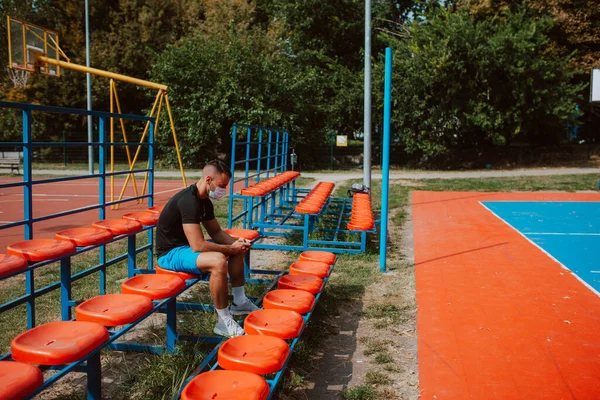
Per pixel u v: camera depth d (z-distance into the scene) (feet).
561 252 29.45
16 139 113.50
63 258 15.40
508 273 24.89
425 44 91.04
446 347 16.12
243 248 16.35
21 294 20.39
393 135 102.78
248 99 92.38
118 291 20.85
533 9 97.14
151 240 24.13
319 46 116.06
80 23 116.98
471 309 19.63
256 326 12.04
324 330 17.39
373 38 114.32
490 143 103.30
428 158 102.73
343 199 43.34
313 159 103.35
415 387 13.58
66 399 12.46
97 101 116.26
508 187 65.26
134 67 116.67
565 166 97.25
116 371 14.20
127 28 118.01
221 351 10.72
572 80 104.37
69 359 9.70
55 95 111.75
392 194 57.88
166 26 124.36
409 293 21.71
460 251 29.73
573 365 14.83
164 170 95.66
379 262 26.78
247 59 93.81
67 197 57.72
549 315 18.97
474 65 86.63
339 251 26.14
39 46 49.11
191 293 20.65
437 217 42.32
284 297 14.32
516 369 14.58
